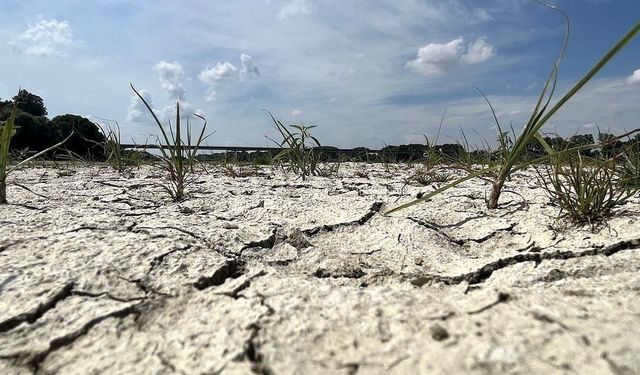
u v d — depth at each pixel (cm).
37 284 107
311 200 238
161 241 139
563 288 107
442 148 400
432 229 180
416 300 100
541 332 79
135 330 93
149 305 103
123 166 406
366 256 153
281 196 251
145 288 110
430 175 327
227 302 104
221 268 122
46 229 149
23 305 98
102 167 422
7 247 130
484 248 162
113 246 132
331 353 80
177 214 194
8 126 188
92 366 81
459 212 202
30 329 91
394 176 381
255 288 110
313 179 339
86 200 225
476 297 99
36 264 118
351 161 539
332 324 90
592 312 87
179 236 149
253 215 204
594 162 189
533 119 183
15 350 85
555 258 136
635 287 104
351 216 196
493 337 79
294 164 379
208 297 107
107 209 198
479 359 73
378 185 303
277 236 169
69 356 84
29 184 277
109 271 116
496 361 72
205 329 91
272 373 75
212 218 186
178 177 238
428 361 74
